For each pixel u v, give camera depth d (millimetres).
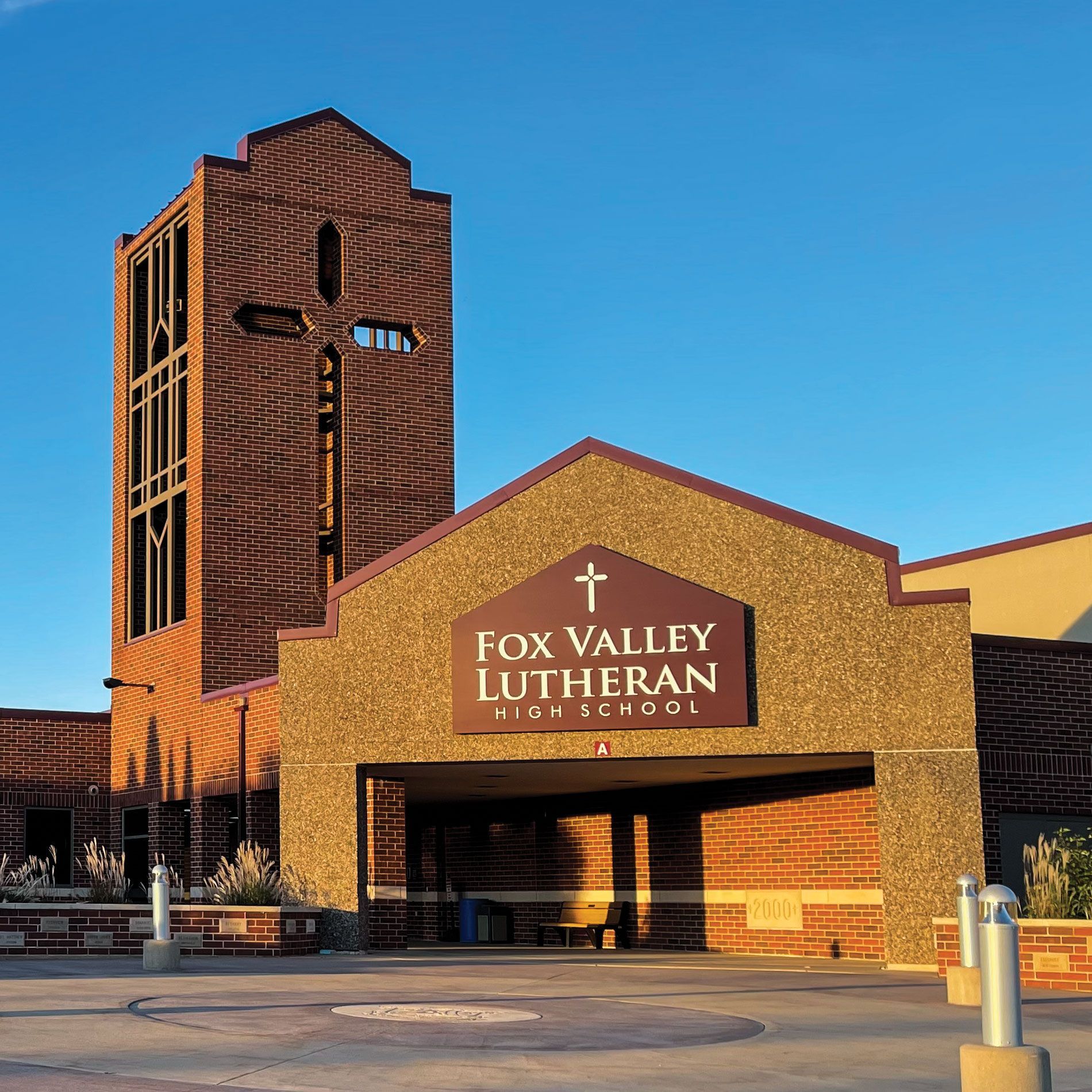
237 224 34812
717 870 26938
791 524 22297
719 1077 10891
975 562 30594
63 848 36938
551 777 25656
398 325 36781
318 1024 13312
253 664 33250
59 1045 11812
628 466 23078
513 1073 10852
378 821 24375
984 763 22531
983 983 9469
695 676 22062
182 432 35219
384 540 35438
